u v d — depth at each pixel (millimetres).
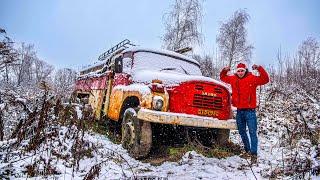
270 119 9812
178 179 4492
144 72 6723
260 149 6711
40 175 4180
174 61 7641
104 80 8023
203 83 6055
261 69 6070
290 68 23031
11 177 3996
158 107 5754
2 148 4836
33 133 5320
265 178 4684
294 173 4660
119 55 7758
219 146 6410
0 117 5344
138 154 5645
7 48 4812
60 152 5105
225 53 30953
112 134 7371
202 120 5715
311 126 7910
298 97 12625
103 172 4672
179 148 6047
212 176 4676
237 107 6105
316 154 5191
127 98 6520
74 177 4262
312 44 25328
